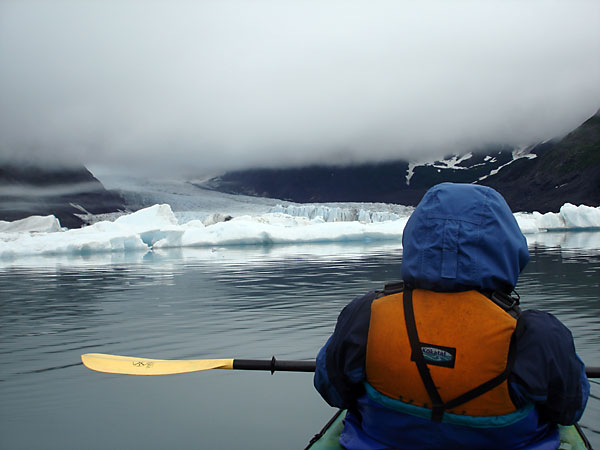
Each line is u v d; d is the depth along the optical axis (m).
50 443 2.56
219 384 3.50
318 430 2.68
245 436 2.61
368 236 30.95
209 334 5.20
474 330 1.34
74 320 6.20
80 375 3.77
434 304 1.38
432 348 1.36
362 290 8.42
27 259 20.39
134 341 4.97
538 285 8.50
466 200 1.40
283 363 2.19
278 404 3.08
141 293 8.64
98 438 2.61
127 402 3.15
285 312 6.42
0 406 3.11
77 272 13.34
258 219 41.66
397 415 1.48
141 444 2.53
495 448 1.44
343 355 1.51
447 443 1.44
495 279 1.37
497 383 1.33
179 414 2.93
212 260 16.83
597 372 2.10
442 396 1.38
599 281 8.84
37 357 4.37
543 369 1.32
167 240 27.69
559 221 42.84
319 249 22.72
